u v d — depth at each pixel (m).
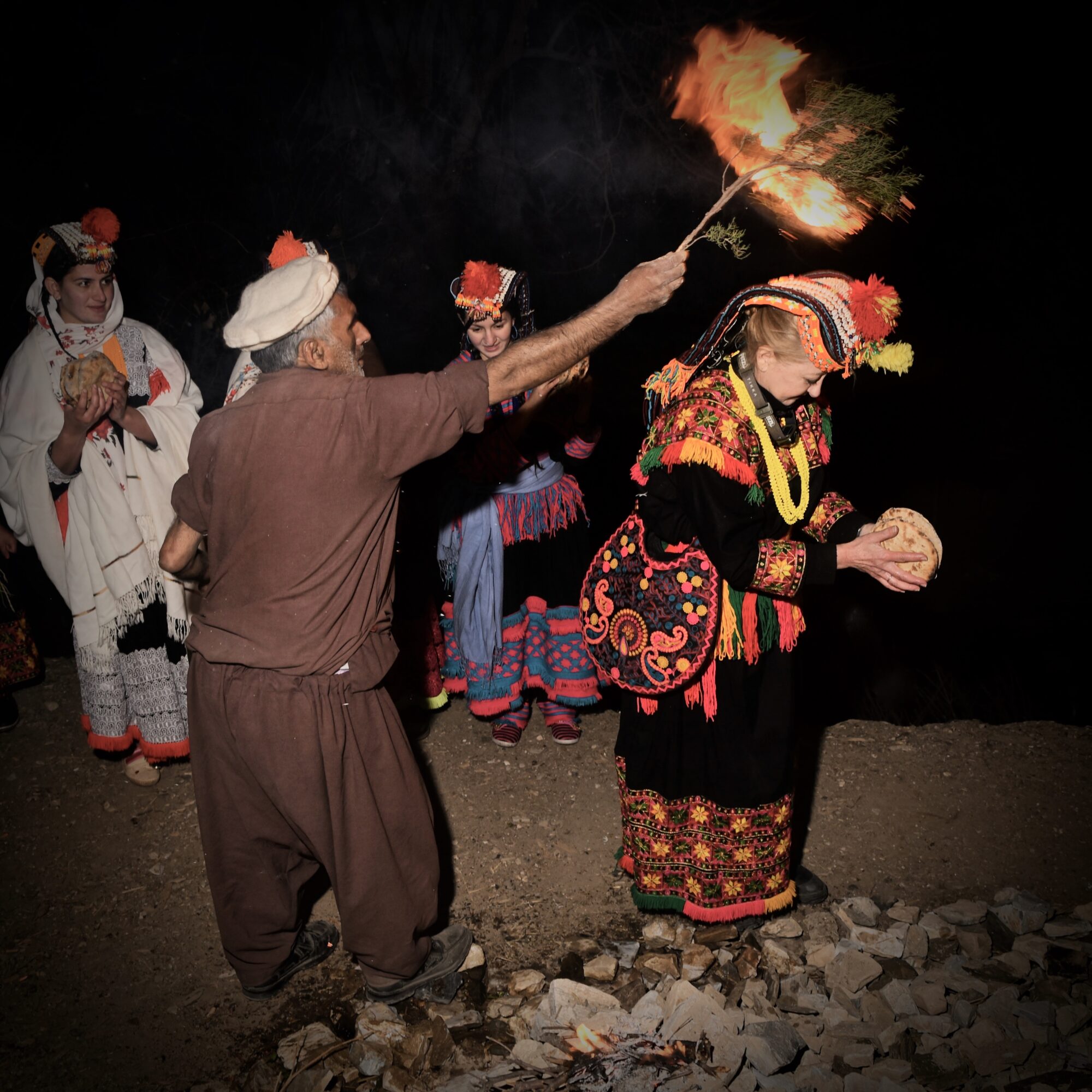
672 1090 2.34
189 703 2.38
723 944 2.85
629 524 2.63
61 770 3.82
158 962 2.96
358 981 2.81
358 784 2.35
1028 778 3.54
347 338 2.27
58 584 3.52
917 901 3.04
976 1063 2.41
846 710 6.82
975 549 9.15
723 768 2.62
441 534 3.59
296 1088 2.44
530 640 3.76
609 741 3.89
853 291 2.19
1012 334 11.38
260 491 2.15
